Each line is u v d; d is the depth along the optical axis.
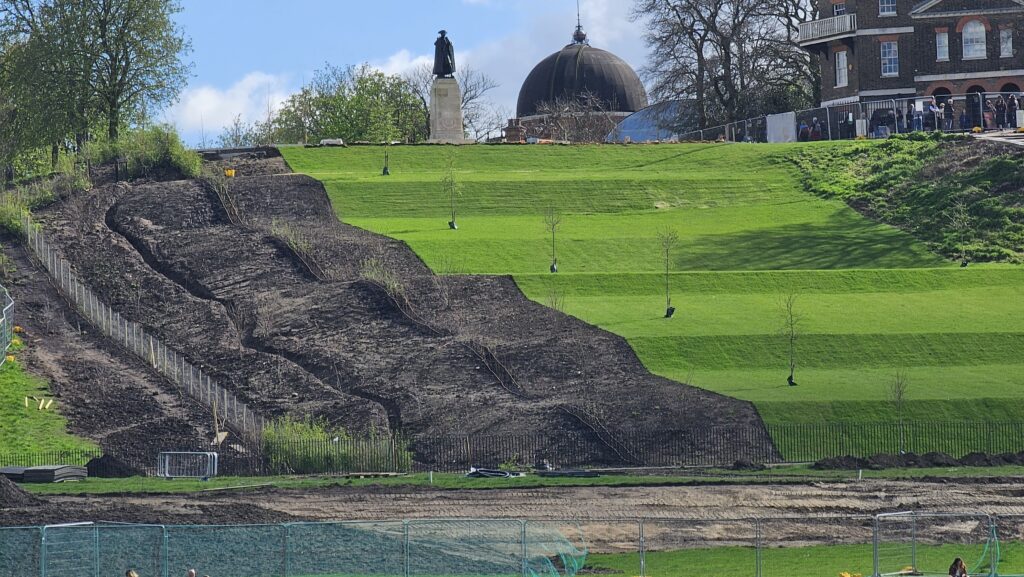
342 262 81.88
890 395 62.62
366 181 99.25
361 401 64.38
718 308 75.44
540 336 70.62
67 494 49.34
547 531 44.31
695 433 59.03
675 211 97.88
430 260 82.62
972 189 94.25
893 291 78.81
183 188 94.56
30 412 62.41
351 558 40.38
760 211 97.69
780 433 59.19
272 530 42.12
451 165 103.56
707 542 43.72
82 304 76.56
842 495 49.94
